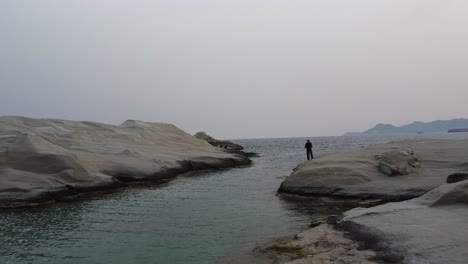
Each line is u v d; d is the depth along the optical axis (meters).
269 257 10.02
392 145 28.06
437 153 22.61
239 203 19.03
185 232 13.42
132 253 11.17
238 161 46.31
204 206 18.47
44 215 16.86
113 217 16.30
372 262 8.09
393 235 9.41
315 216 15.24
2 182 19.98
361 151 25.14
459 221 9.86
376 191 17.36
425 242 8.55
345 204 17.25
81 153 29.34
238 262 9.94
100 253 11.27
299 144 137.62
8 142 26.22
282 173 34.91
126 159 31.16
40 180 20.86
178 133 58.34
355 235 10.09
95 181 23.31
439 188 12.71
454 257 7.55
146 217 16.17
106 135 42.16
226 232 13.24
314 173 20.30
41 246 12.10
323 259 8.64
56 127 38.66
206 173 36.06
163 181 29.58
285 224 14.09
